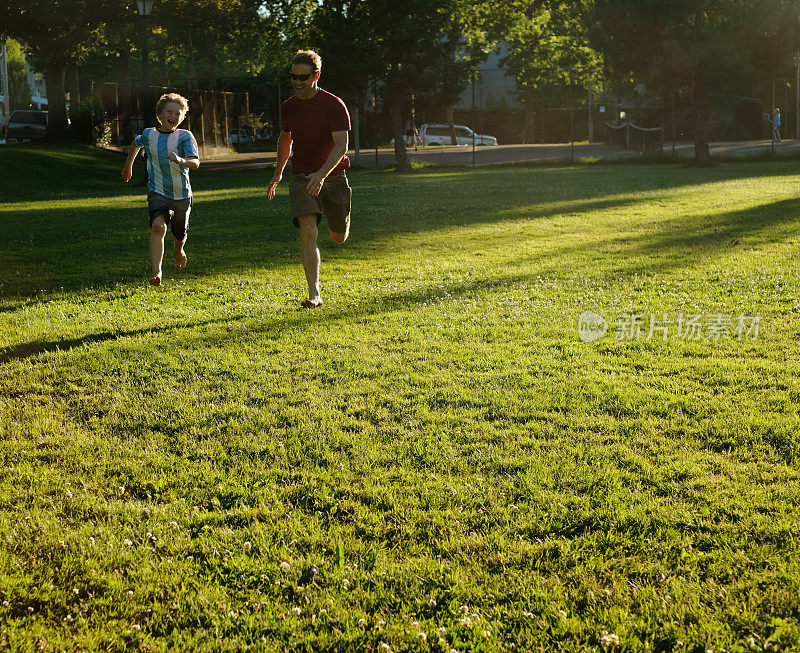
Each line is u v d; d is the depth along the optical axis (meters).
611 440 4.30
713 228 13.39
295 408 4.87
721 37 28.75
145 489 3.79
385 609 2.85
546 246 12.24
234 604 2.89
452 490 3.72
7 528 3.37
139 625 2.75
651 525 3.38
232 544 3.28
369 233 14.05
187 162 7.59
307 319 7.40
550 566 3.09
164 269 10.52
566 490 3.71
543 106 52.44
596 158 35.69
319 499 3.68
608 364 5.78
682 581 2.96
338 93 34.62
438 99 35.03
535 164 35.47
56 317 7.55
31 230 14.63
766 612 2.77
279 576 3.05
